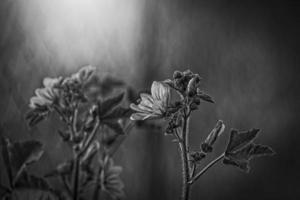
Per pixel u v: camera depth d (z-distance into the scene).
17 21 0.72
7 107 0.69
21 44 0.72
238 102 1.02
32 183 0.46
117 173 0.53
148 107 0.43
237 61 1.03
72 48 0.77
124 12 0.86
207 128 0.97
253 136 0.43
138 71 0.89
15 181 0.46
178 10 0.96
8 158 0.45
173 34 0.95
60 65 0.75
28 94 0.71
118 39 0.85
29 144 0.45
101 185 0.52
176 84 0.44
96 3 0.81
